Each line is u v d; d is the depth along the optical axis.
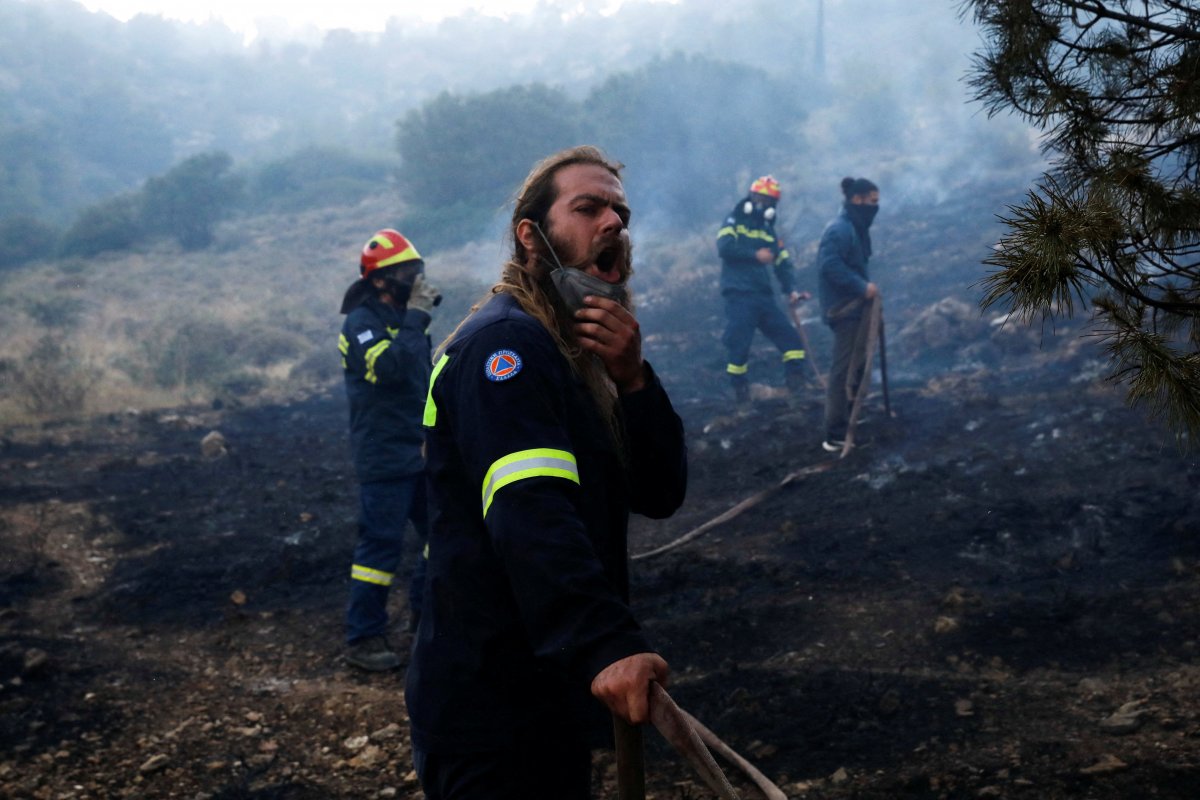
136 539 6.78
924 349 10.16
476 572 1.67
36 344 17.11
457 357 1.63
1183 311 1.99
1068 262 1.75
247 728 3.86
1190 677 3.22
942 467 6.11
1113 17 2.37
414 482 4.52
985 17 2.55
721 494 6.66
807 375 10.59
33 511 7.37
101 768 3.55
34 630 5.07
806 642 4.05
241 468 8.96
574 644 1.40
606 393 1.72
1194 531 4.46
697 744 1.32
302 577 5.88
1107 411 6.45
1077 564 4.41
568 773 1.72
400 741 3.67
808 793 2.88
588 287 1.66
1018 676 3.49
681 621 4.43
